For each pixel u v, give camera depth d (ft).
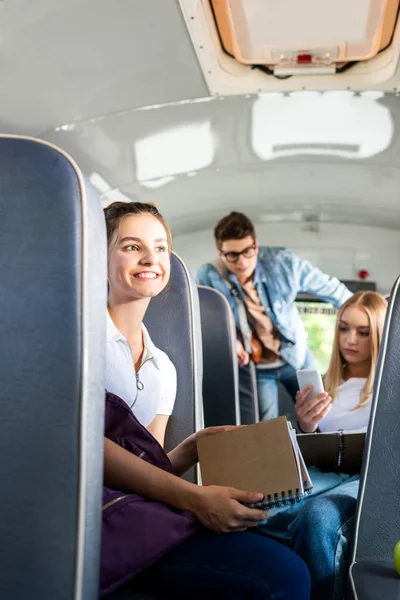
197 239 21.30
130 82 12.92
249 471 6.34
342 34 12.67
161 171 16.78
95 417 5.19
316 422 10.18
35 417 5.05
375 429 6.77
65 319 5.08
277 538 8.32
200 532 6.04
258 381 18.44
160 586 5.81
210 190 18.69
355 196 19.25
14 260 5.16
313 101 14.47
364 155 16.70
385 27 12.50
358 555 6.63
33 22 10.57
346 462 8.98
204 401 12.10
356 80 13.88
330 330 19.66
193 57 12.62
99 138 14.61
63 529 4.96
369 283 20.88
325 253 20.98
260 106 14.61
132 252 7.06
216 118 14.84
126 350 6.93
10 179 5.22
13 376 5.09
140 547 5.69
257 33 12.69
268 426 6.38
